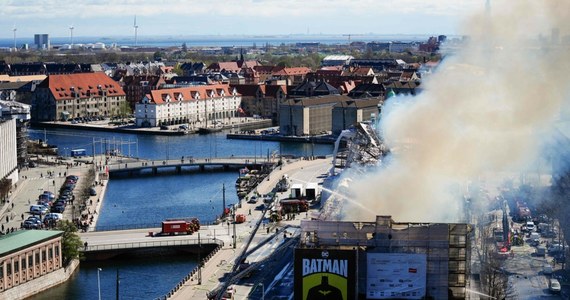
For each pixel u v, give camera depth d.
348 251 183.75
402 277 189.25
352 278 184.62
